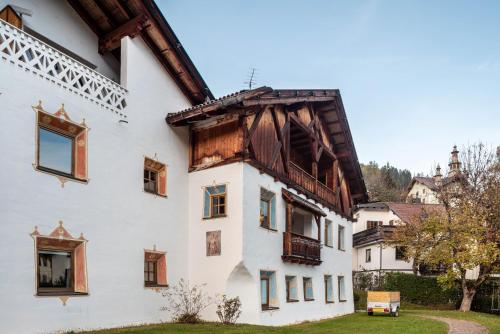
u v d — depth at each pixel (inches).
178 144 687.7
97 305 509.4
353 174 1120.2
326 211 971.9
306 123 888.9
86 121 524.1
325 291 942.4
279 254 734.5
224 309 619.8
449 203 1222.9
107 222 538.6
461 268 1158.3
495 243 1115.9
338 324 763.4
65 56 502.9
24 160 442.9
